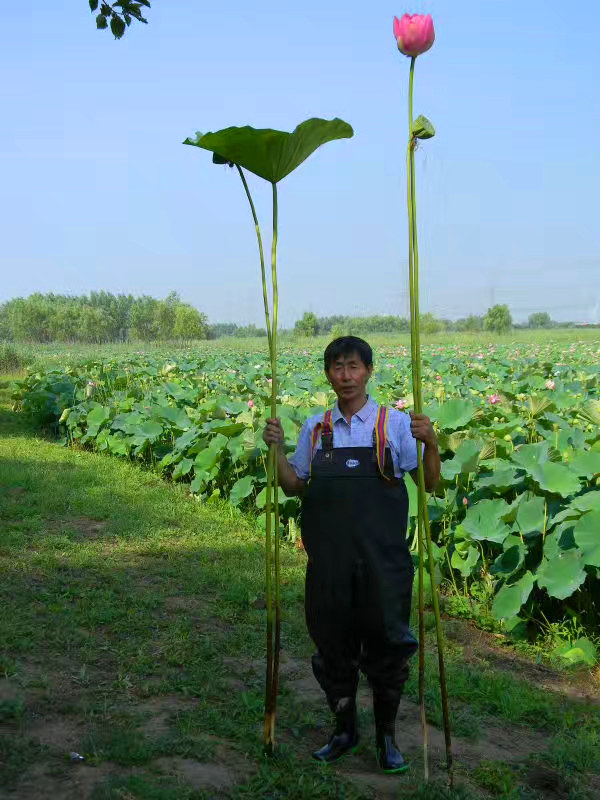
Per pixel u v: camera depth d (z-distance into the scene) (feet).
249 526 23.70
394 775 10.34
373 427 9.86
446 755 10.33
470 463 18.75
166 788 9.61
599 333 196.13
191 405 39.34
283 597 17.30
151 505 25.66
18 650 13.73
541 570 15.80
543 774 10.66
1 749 10.37
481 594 17.16
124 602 16.49
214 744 10.88
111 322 223.92
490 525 17.40
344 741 10.50
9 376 92.73
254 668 13.70
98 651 13.98
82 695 12.23
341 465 9.74
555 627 15.87
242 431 25.72
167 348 167.84
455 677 13.64
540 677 14.28
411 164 9.28
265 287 10.17
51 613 15.56
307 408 29.12
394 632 9.76
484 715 12.47
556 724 12.30
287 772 10.22
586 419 25.70
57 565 18.84
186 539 21.98
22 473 29.68
